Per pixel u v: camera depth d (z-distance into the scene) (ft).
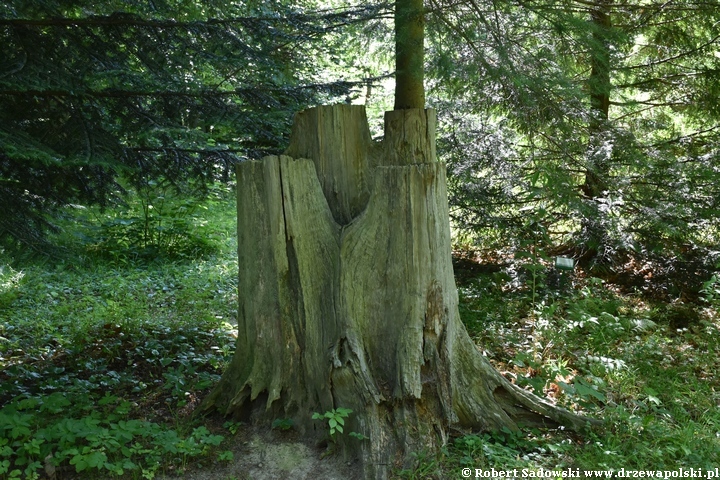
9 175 14.82
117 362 17.25
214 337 19.29
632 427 12.63
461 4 16.16
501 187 25.39
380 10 19.63
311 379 12.39
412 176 11.81
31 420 12.19
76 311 21.30
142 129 15.12
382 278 12.14
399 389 11.71
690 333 19.79
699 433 12.75
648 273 25.26
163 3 15.65
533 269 19.56
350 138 12.73
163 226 32.01
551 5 15.96
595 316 20.26
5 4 14.51
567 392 13.85
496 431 12.49
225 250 31.86
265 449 12.14
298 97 17.26
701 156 23.94
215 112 16.10
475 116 26.11
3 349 17.98
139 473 11.40
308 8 22.53
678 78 26.16
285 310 12.50
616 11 23.36
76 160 13.03
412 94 18.81
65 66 14.78
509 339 17.97
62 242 15.12
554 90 17.58
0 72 12.85
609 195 23.57
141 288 24.73
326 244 12.51
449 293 12.39
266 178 12.34
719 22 24.31
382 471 10.98
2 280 23.72
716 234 24.23
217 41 15.69
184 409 13.94
